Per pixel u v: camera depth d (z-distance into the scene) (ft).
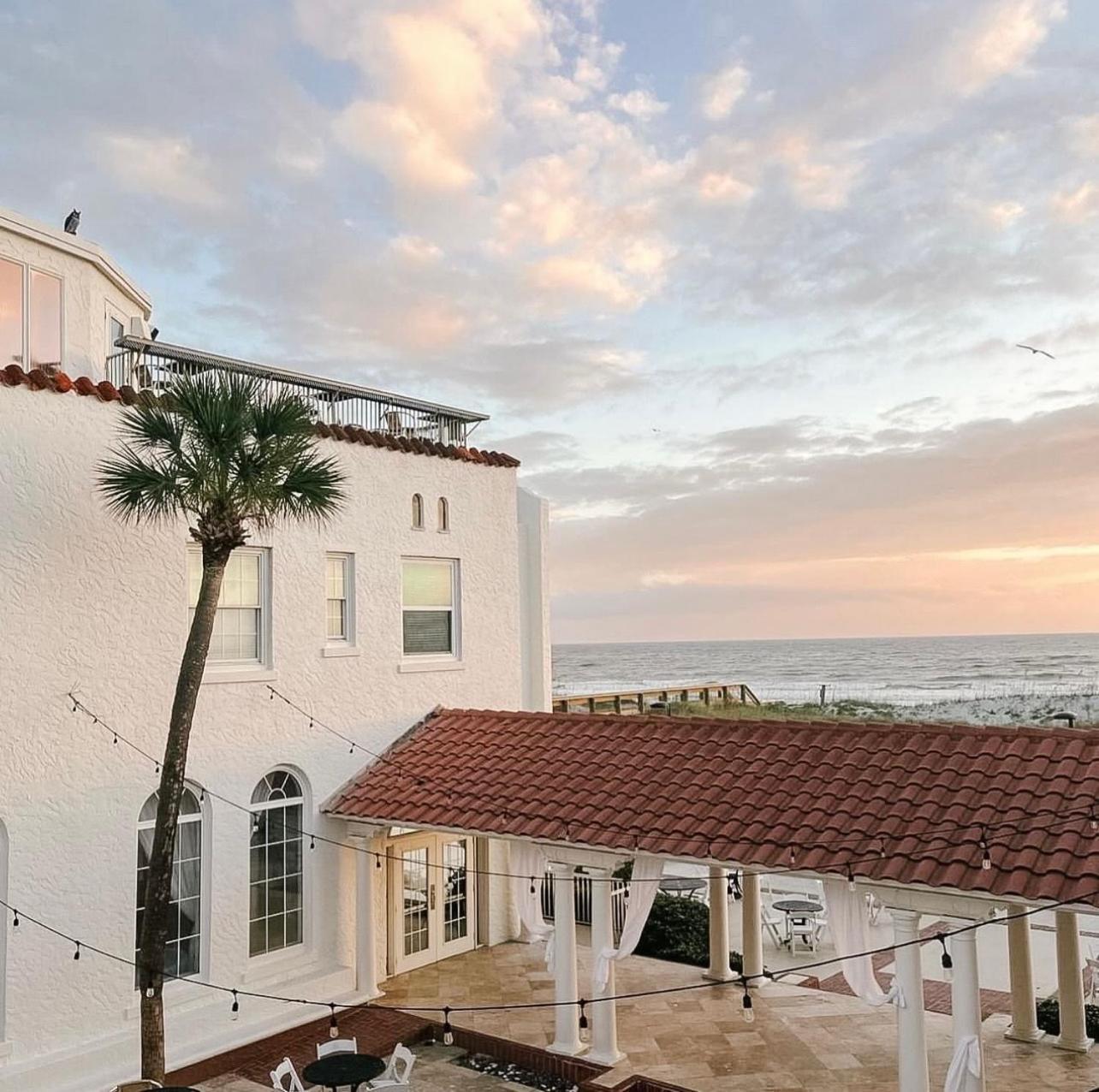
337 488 53.16
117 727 42.83
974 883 32.35
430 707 57.67
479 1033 45.57
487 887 59.88
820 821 37.83
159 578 44.91
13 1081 37.45
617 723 50.72
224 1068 42.60
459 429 63.05
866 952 35.83
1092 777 35.78
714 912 53.06
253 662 49.32
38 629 40.32
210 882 46.06
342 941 51.62
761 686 297.94
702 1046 44.16
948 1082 33.17
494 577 62.69
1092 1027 45.32
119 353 49.98
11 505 39.65
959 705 224.74
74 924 40.75
